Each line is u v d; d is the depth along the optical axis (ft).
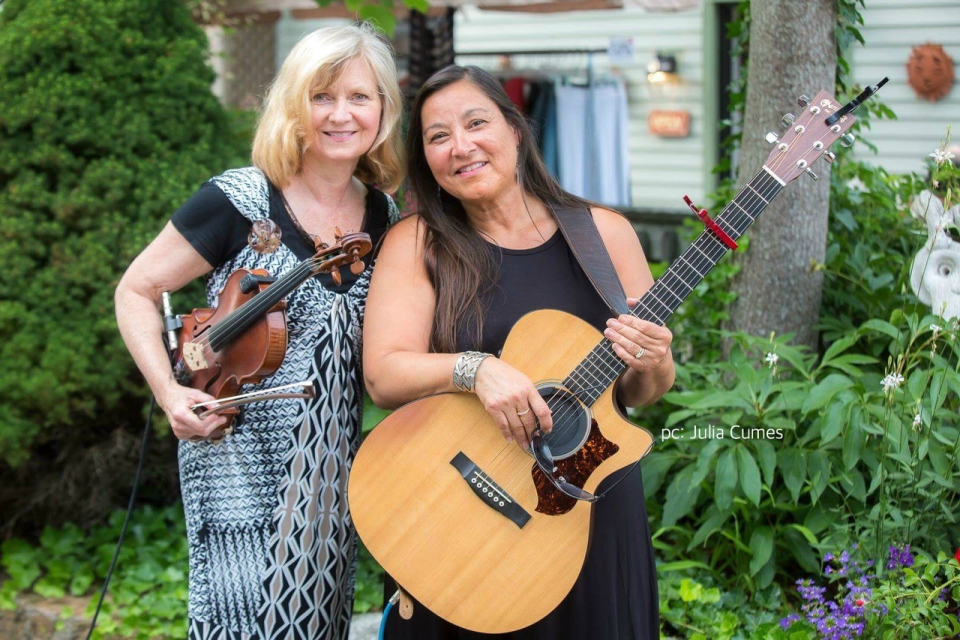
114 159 12.07
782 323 11.40
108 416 12.62
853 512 9.70
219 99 13.50
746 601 9.92
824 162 11.23
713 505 10.17
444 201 7.76
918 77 21.24
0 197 11.81
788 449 9.80
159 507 13.47
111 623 11.40
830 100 7.28
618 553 7.28
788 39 11.01
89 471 12.44
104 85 11.98
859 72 21.77
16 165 11.79
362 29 7.88
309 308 7.65
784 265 11.33
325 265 7.23
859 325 11.71
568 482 7.04
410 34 18.88
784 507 9.77
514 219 7.61
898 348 9.66
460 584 6.99
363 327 7.60
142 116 12.18
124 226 11.97
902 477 8.95
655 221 23.90
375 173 8.29
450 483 7.07
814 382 10.26
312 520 7.72
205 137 12.87
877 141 21.79
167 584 11.96
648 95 24.27
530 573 6.97
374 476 7.13
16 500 12.77
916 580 8.04
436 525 7.05
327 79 7.54
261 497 7.68
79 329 11.75
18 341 11.53
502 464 7.07
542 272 7.50
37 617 11.61
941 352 9.84
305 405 7.63
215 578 7.82
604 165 24.23
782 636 8.77
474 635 7.30
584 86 24.18
